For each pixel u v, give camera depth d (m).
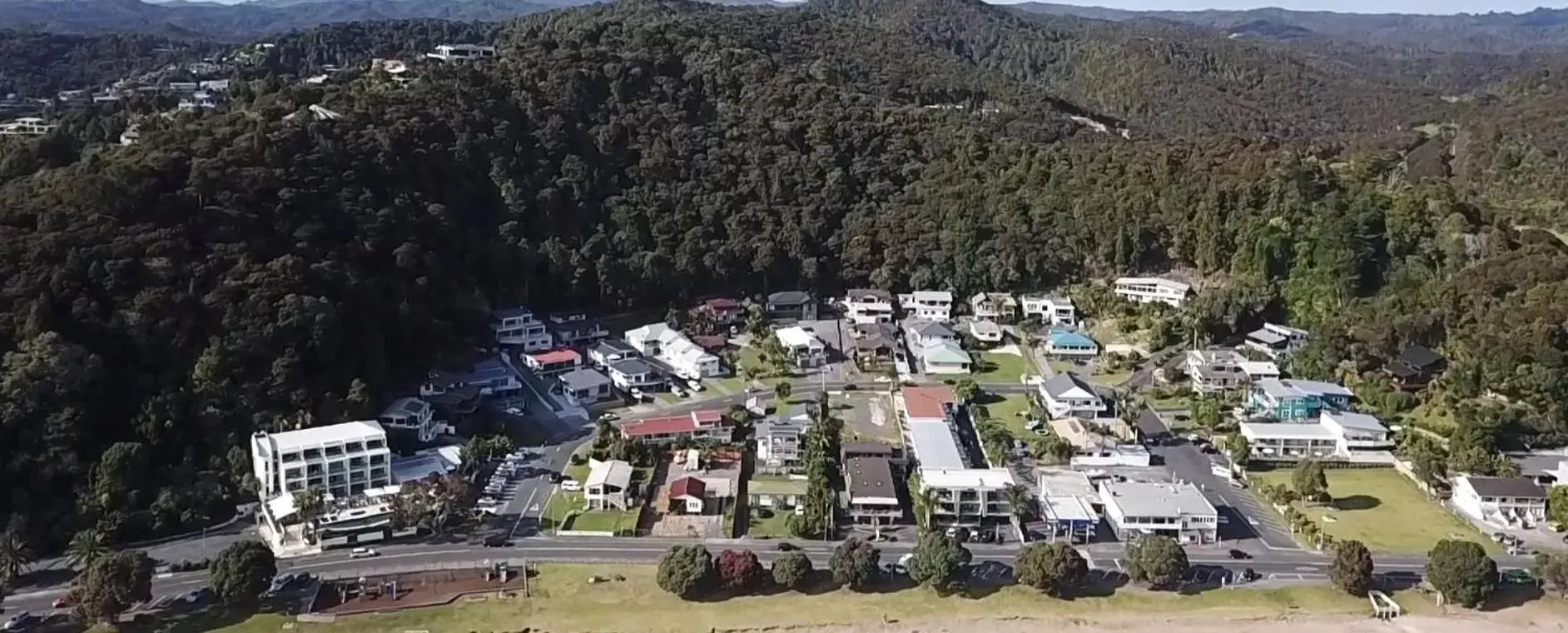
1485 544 97.31
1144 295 167.50
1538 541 98.06
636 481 107.88
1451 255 155.25
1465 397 127.12
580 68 192.75
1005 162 196.62
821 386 140.75
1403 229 160.00
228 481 103.75
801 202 185.00
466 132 168.62
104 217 117.12
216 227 124.50
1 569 84.06
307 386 113.50
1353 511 104.06
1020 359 152.88
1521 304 133.25
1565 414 119.31
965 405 132.50
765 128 195.50
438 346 135.00
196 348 111.25
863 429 124.31
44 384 99.88
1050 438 118.12
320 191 140.12
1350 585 87.69
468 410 123.56
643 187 178.88
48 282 107.69
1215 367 139.88
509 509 102.56
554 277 162.88
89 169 127.38
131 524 94.75
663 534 97.75
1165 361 151.25
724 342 155.25
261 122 147.88
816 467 107.94
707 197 180.50
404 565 90.94
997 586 88.88
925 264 178.00
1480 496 102.38
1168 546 88.38
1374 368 137.50
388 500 97.38
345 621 82.19
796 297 171.62
